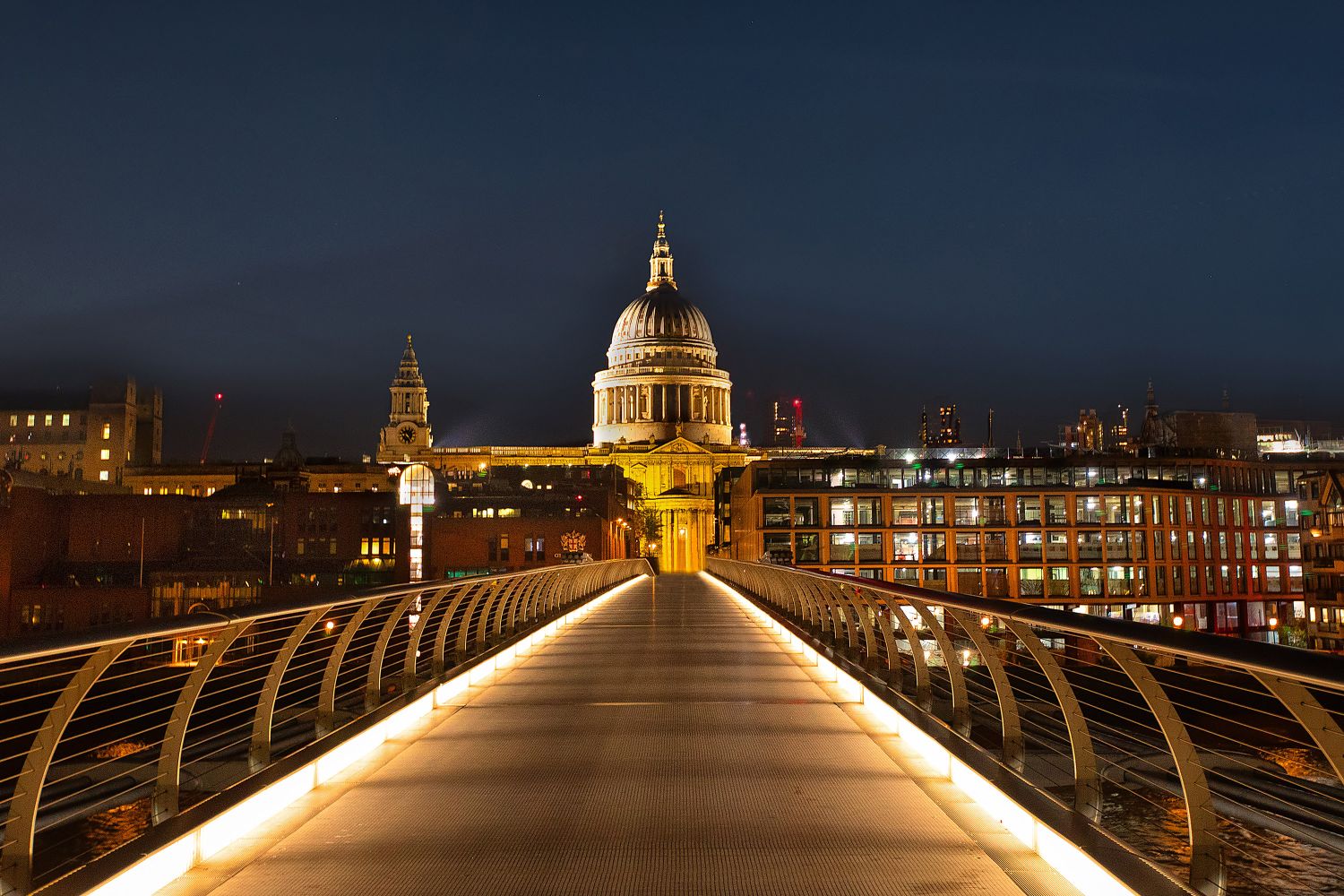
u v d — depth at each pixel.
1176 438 112.06
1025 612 7.11
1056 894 6.48
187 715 7.43
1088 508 86.56
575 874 6.92
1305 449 130.25
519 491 119.12
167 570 104.12
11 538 96.19
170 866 6.85
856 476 88.06
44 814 13.41
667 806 8.67
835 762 10.33
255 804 8.22
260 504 110.69
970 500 86.75
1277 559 95.31
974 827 7.99
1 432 177.88
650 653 20.69
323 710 10.34
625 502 144.62
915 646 11.31
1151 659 38.25
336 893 6.58
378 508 111.00
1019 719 8.37
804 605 21.72
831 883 6.69
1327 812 10.28
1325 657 4.34
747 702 14.20
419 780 9.63
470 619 16.62
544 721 12.72
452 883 6.75
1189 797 5.75
